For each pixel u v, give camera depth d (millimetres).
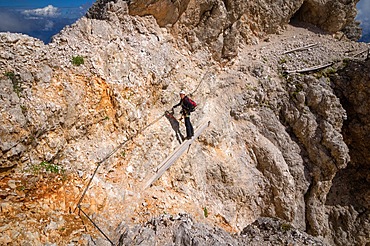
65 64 9672
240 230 12461
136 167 10305
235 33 16922
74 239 7059
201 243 7715
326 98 17141
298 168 16688
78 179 8531
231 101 16172
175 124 12648
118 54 11367
